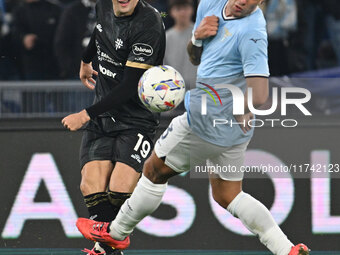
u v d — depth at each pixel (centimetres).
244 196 1388
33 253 1736
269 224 1372
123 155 1440
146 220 1762
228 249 1761
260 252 1756
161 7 2211
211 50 1339
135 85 1397
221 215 1762
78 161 1784
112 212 1438
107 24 1430
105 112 1452
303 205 1762
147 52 1398
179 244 1762
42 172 1784
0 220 1775
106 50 1441
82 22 2152
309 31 2248
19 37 2164
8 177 1781
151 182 1363
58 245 1770
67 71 2162
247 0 1282
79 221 1436
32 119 1842
